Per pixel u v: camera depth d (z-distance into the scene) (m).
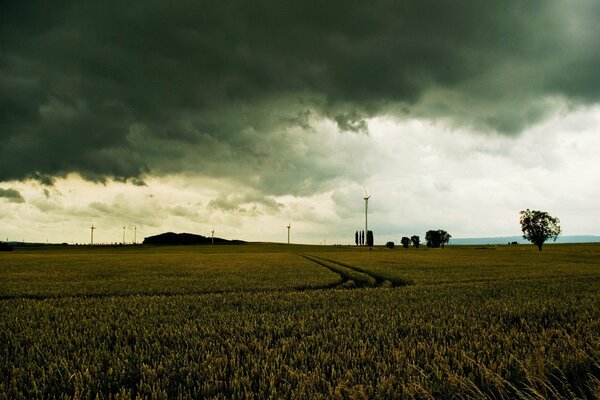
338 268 41.12
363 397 4.80
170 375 5.68
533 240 108.88
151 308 13.39
